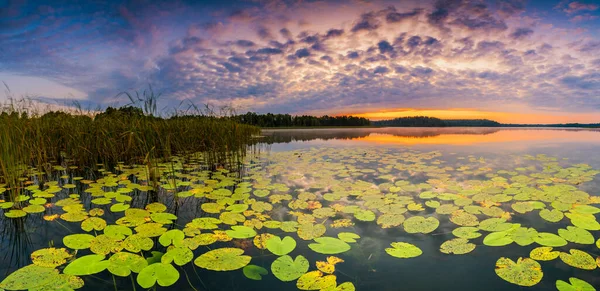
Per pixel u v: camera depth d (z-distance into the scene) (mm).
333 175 3291
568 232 1592
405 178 3088
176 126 4973
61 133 4359
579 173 3301
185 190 2713
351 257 1390
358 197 2379
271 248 1419
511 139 9312
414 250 1427
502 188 2598
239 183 2930
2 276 1224
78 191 2658
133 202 2346
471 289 1128
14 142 2742
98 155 4191
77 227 1783
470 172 3396
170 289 1125
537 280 1161
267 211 2051
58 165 4086
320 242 1505
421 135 12641
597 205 2117
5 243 1564
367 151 5777
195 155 5113
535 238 1532
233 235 1568
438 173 3352
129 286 1147
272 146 7141
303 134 14008
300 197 2365
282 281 1181
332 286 1118
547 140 8625
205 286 1147
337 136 11977
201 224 1758
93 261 1269
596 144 7094
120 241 1497
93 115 4699
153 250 1441
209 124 5086
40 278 1150
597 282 1155
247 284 1158
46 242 1572
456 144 7355
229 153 4273
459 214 1931
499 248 1467
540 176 3131
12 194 2342
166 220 1853
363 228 1737
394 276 1223
